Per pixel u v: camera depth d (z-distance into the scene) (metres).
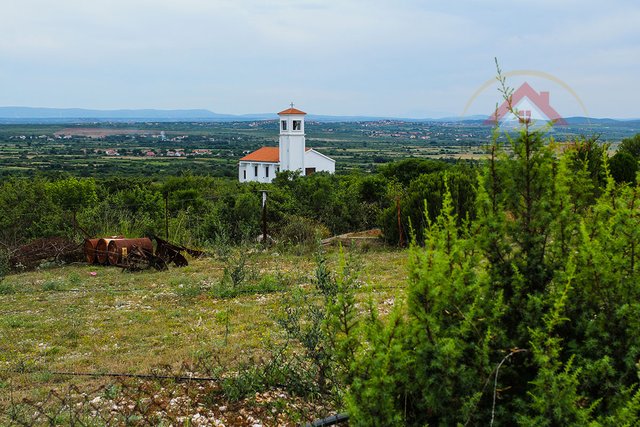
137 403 6.53
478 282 4.04
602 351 3.89
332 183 30.11
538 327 3.90
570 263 3.96
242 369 7.55
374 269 15.97
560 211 4.25
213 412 6.76
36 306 13.45
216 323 11.27
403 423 3.97
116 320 11.91
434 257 4.09
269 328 10.65
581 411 3.60
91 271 18.58
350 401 3.93
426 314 3.95
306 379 7.17
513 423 3.96
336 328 4.55
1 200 25.47
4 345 10.22
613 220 4.20
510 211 4.39
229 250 19.08
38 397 7.50
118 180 45.88
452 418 3.92
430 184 21.09
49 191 29.66
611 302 3.93
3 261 18.61
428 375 3.92
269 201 26.34
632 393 3.82
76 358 9.40
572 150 4.37
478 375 3.91
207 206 28.64
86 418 6.59
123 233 25.55
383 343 3.99
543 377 3.67
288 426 6.34
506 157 4.35
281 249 21.53
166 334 10.71
